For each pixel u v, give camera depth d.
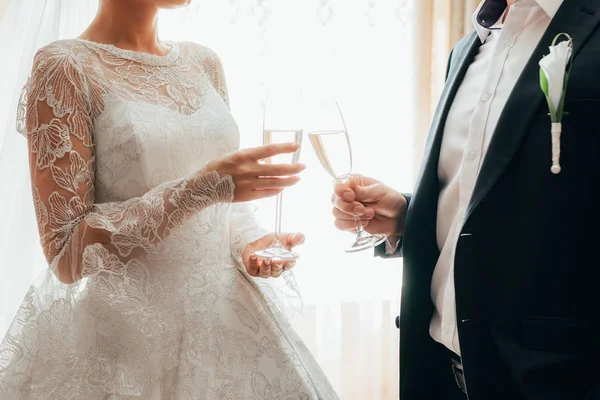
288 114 1.30
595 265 1.22
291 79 3.08
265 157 1.29
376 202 1.68
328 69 3.10
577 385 1.23
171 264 1.34
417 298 1.56
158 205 1.28
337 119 1.43
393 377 3.25
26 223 1.56
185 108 1.48
